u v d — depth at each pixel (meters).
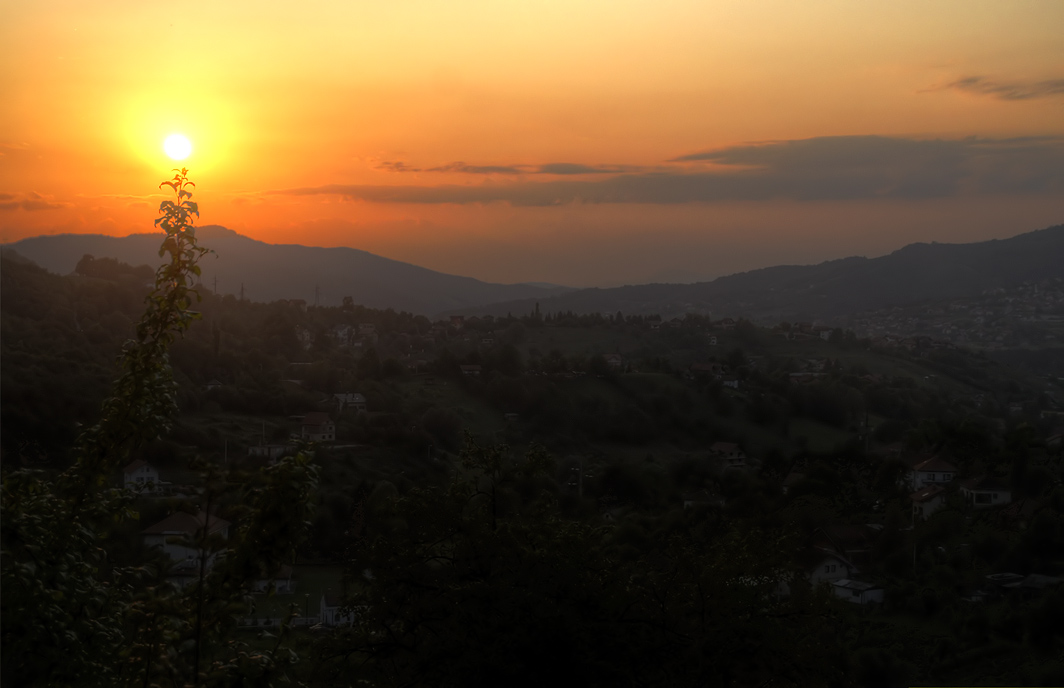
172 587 6.16
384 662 8.79
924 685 20.81
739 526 9.68
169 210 6.67
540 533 9.11
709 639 8.35
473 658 8.03
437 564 9.77
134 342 6.74
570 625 8.16
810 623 8.84
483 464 9.63
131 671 6.02
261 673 5.88
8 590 5.75
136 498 6.85
